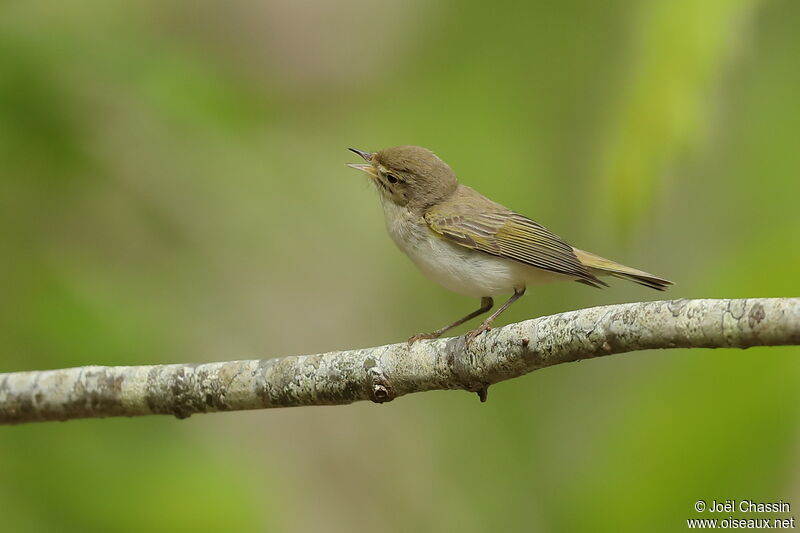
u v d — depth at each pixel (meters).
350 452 14.38
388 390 7.98
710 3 8.10
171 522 10.00
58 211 11.41
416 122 14.43
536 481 13.86
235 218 12.63
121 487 10.03
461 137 14.14
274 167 12.77
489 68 14.38
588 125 13.67
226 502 10.35
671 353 8.91
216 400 8.35
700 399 8.28
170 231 12.30
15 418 8.69
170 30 14.20
